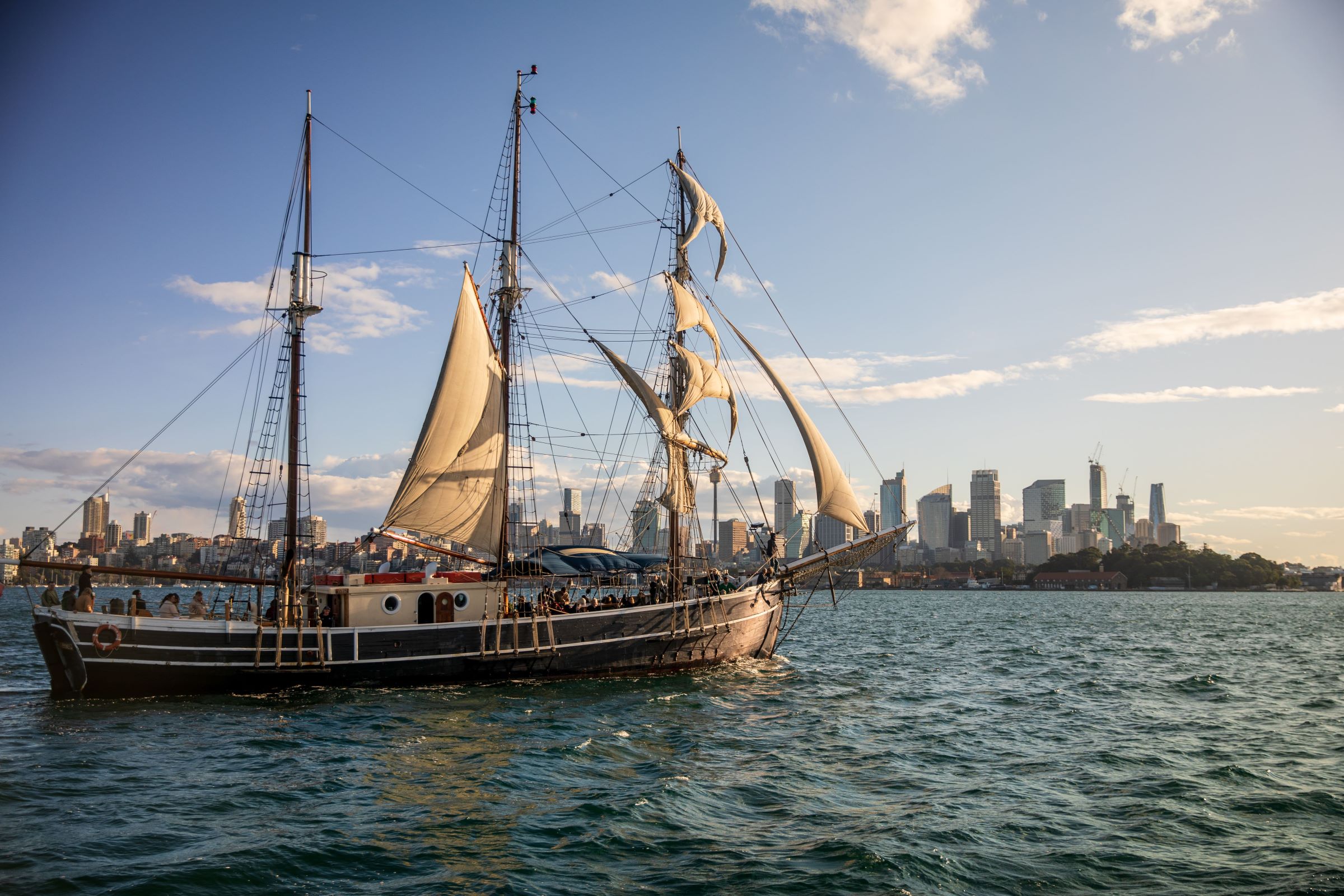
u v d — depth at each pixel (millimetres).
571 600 52812
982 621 134500
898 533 57875
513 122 53906
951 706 44656
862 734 36812
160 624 40531
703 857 21609
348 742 33094
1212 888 20016
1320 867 21156
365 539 47469
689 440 56719
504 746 32781
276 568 46156
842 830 23781
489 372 50812
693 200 60312
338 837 22531
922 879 20297
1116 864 21422
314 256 47250
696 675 51188
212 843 21875
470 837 22734
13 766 29094
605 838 22766
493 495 50781
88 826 23062
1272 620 139875
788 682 51719
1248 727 38875
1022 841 23000
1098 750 33938
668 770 30000
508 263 53188
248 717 37375
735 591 54500
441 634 44125
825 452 56406
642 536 62719
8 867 20000
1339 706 45031
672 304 58812
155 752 31234
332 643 42625
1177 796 27125
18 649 70625
